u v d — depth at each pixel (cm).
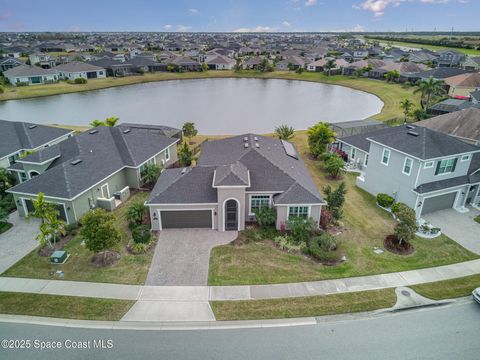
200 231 2602
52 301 1895
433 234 2578
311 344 1641
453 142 2853
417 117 5700
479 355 1585
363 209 2986
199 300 1917
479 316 1819
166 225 2623
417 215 2808
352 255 2338
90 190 2786
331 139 4128
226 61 13088
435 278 2112
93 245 2100
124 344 1633
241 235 2552
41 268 2173
